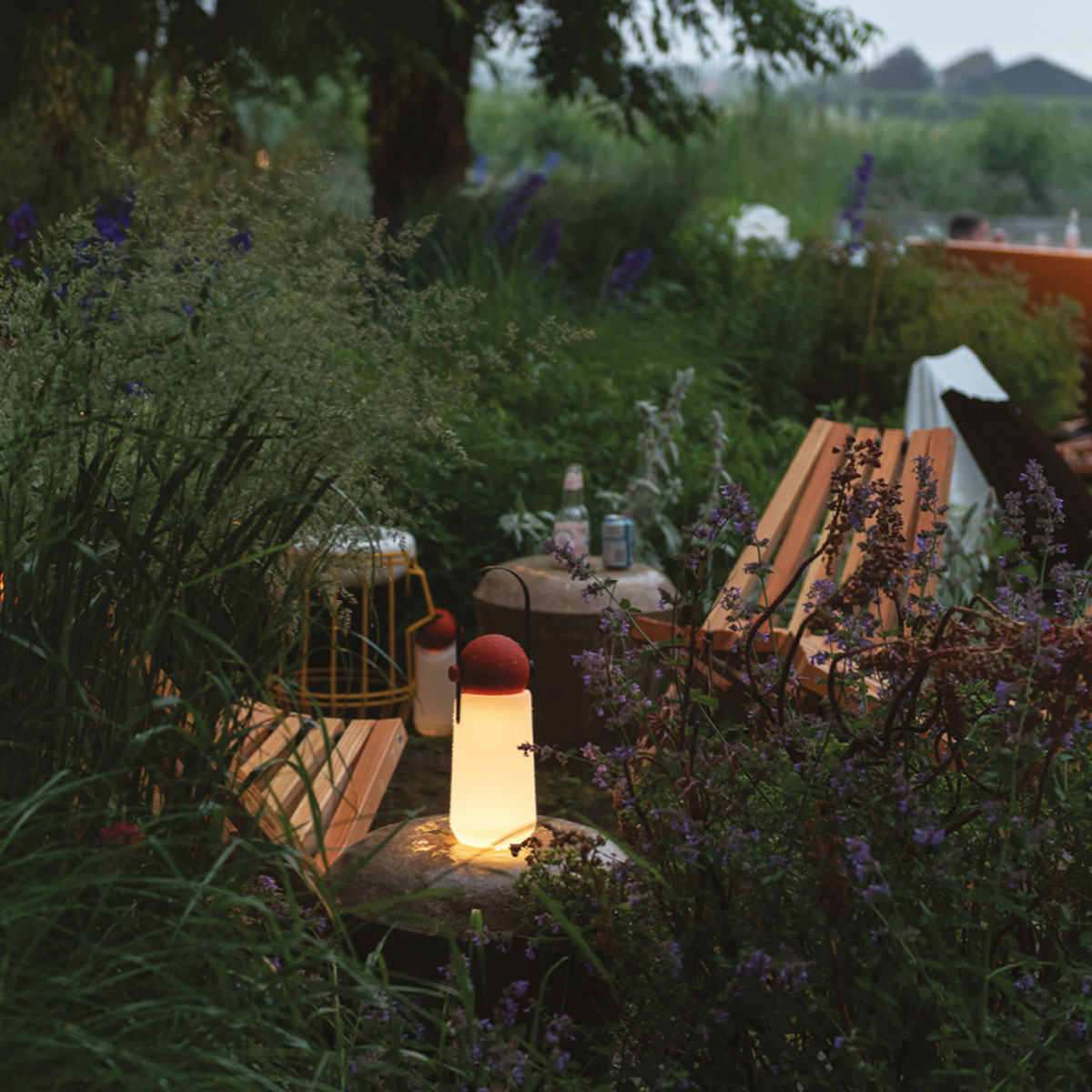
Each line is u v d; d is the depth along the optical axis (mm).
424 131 10094
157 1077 1378
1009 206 24219
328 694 4402
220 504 1870
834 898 1692
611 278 8461
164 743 1782
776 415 8117
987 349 8641
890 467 4676
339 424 1913
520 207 8773
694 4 9586
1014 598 2123
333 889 1794
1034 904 1833
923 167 24328
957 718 1880
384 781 2920
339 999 1849
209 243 1931
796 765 1989
